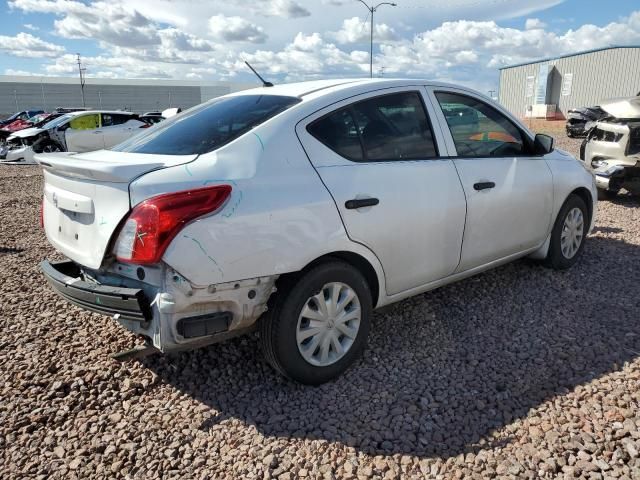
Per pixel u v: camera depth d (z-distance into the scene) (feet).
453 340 11.72
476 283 14.94
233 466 7.99
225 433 8.75
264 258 8.76
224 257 8.41
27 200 31.81
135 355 9.89
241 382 10.23
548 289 14.42
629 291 14.20
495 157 12.99
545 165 14.39
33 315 13.41
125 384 10.18
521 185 13.34
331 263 9.72
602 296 13.91
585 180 15.78
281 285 9.34
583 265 16.37
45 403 9.62
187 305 8.31
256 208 8.70
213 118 10.68
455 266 12.12
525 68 142.51
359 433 8.65
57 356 11.27
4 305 14.08
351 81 11.30
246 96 11.40
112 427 8.98
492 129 13.23
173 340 8.41
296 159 9.50
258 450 8.30
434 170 11.32
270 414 9.22
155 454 8.29
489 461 7.88
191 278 8.18
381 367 10.66
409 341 11.71
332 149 10.00
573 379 9.91
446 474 7.68
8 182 40.24
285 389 9.98
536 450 8.05
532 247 14.57
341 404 9.46
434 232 11.28
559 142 63.82
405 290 11.33
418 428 8.73
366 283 10.38
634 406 8.96
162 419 9.16
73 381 10.31
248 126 9.69
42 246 20.67
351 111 10.51
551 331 11.97
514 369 10.43
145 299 8.36
